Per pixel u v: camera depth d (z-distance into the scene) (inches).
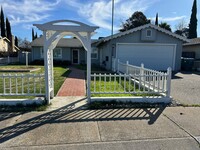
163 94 257.4
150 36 623.2
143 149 130.0
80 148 130.3
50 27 220.5
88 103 233.0
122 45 621.0
